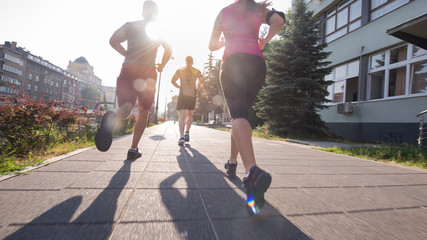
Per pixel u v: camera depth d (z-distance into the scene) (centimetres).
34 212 130
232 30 184
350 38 1141
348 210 161
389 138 891
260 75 182
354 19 1136
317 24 1095
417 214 159
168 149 409
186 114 537
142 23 280
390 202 184
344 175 282
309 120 1073
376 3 1009
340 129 1166
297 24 1106
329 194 198
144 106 284
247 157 143
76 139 466
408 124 827
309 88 1067
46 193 161
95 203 147
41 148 335
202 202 159
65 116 423
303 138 997
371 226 136
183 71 495
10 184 177
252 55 176
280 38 1202
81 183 187
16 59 6034
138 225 121
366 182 251
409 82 853
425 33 583
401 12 884
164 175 226
